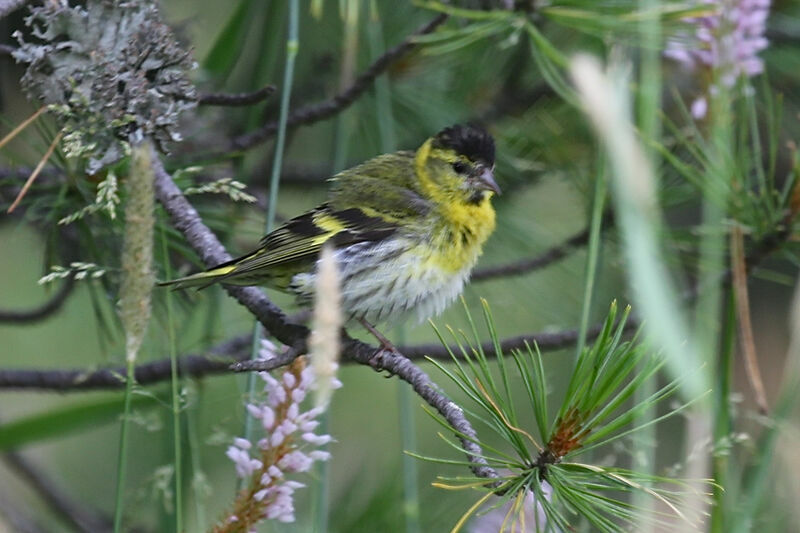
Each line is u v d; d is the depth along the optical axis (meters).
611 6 8.43
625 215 6.38
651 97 7.57
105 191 7.24
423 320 9.94
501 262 11.45
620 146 6.48
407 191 9.80
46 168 8.80
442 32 9.23
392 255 9.55
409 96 11.12
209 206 10.21
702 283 9.23
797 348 6.75
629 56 9.11
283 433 6.18
